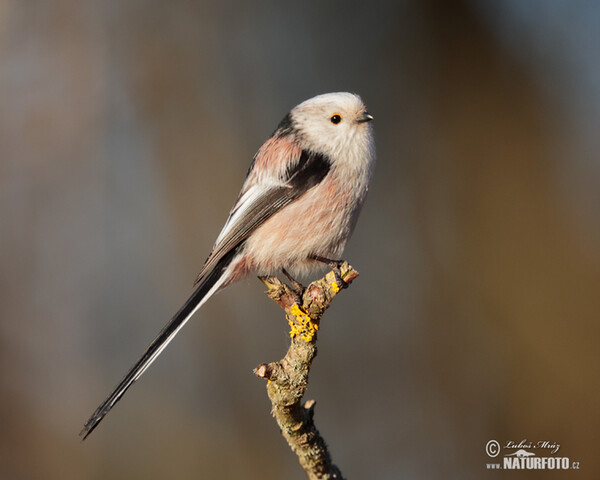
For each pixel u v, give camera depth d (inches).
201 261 486.3
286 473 452.4
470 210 487.8
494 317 465.7
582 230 473.1
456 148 499.8
